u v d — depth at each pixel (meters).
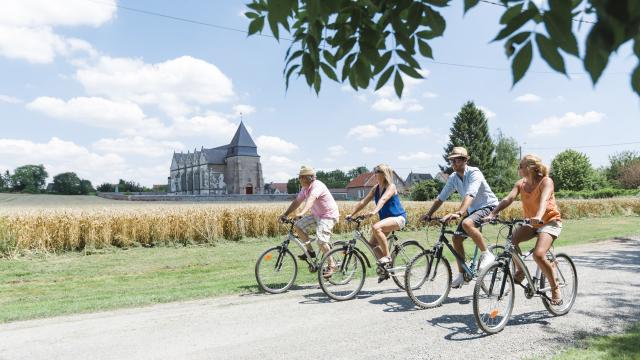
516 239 4.75
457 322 4.87
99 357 3.89
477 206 5.60
